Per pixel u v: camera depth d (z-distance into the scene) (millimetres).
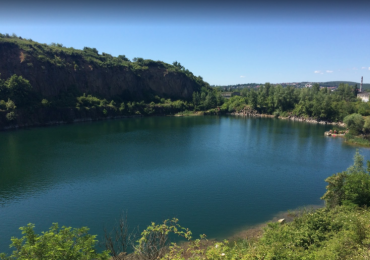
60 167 41312
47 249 10102
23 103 87188
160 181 35906
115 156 49000
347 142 64938
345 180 23594
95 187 33281
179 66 190250
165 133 77062
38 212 26422
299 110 119438
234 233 22750
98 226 23578
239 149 56719
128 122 104125
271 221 24953
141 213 26375
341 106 104125
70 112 100000
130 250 17109
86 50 142875
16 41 102312
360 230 13758
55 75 107062
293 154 52594
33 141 61188
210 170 41281
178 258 10656
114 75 136875
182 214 26297
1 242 21344
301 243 14898
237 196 31047
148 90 155375
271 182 36125
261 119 121688
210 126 94562
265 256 11797
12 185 33500
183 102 154125
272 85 146250
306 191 32938
